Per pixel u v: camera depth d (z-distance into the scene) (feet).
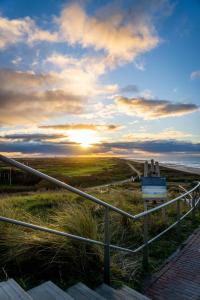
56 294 7.11
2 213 11.78
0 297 6.06
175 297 8.65
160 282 9.63
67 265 9.09
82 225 10.03
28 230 10.67
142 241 14.06
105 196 25.05
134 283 9.48
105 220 8.76
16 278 8.55
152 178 18.89
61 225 10.20
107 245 8.84
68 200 22.98
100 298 7.54
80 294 7.72
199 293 8.85
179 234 14.17
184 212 20.63
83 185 104.32
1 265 8.92
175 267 10.80
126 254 12.00
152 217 17.54
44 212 18.56
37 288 7.39
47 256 9.18
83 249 9.39
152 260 11.59
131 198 24.80
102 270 9.50
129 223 15.65
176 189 35.50
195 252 12.34
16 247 9.21
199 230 16.01
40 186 81.46
